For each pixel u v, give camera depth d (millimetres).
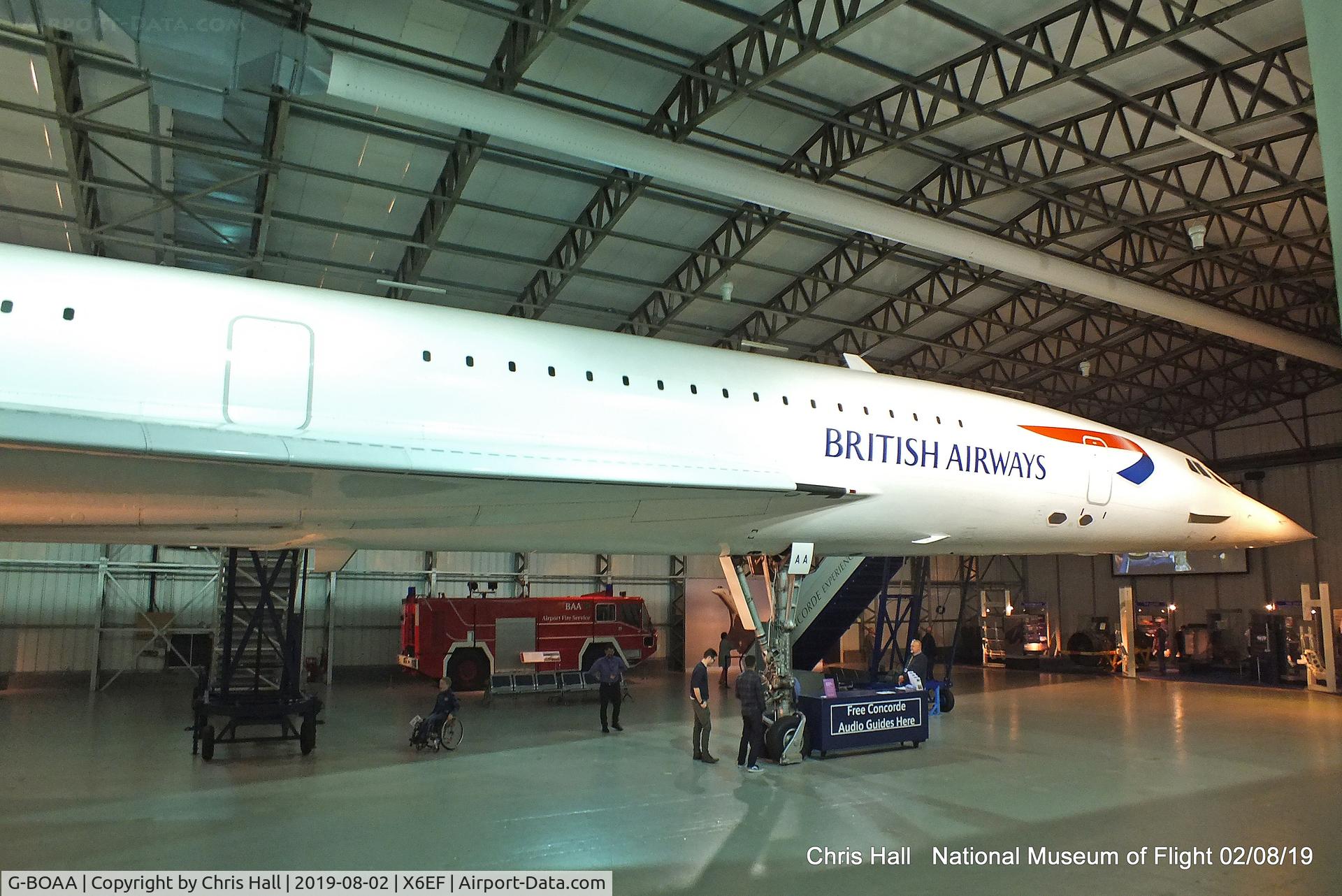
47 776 10234
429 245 15797
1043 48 12523
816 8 11547
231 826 8070
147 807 8781
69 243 16094
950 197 17078
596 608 21875
